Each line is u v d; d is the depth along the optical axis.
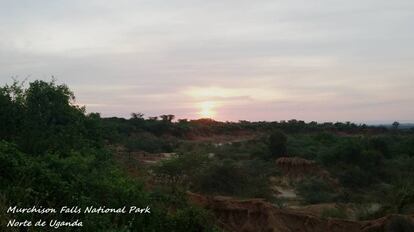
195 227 11.71
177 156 37.16
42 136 13.58
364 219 28.33
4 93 14.04
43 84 14.91
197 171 33.59
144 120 97.69
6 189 8.24
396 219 22.83
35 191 8.71
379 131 126.38
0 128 13.43
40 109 14.34
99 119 16.89
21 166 9.38
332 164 54.47
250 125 121.56
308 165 53.16
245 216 21.67
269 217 21.81
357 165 51.47
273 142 63.31
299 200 38.50
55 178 9.34
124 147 59.53
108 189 10.09
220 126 115.81
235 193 31.84
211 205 21.84
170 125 99.94
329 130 120.00
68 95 15.45
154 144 69.88
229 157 61.38
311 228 22.62
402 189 31.53
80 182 9.77
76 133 14.56
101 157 14.61
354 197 37.56
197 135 103.12
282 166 53.50
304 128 119.69
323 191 41.47
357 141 58.16
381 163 52.50
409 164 51.47
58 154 11.55
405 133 115.50
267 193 33.53
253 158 61.72
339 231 22.89
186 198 15.55
